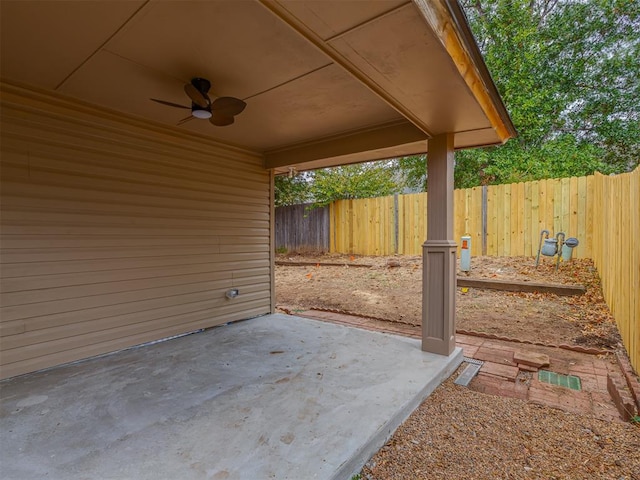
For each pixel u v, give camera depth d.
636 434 2.12
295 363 3.11
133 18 1.87
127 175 3.52
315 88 2.80
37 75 2.65
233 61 2.37
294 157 4.66
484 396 2.68
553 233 6.32
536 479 1.76
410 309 5.40
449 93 2.38
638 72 8.09
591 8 8.39
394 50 1.86
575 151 7.90
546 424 2.26
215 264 4.41
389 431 2.13
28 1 1.71
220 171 4.45
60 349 3.06
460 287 6.06
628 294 3.14
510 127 3.38
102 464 1.73
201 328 4.23
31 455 1.80
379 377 2.78
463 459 1.93
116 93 2.97
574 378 2.96
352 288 6.88
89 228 3.25
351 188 9.84
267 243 5.18
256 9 1.77
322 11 1.53
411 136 3.54
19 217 2.84
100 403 2.38
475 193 7.15
